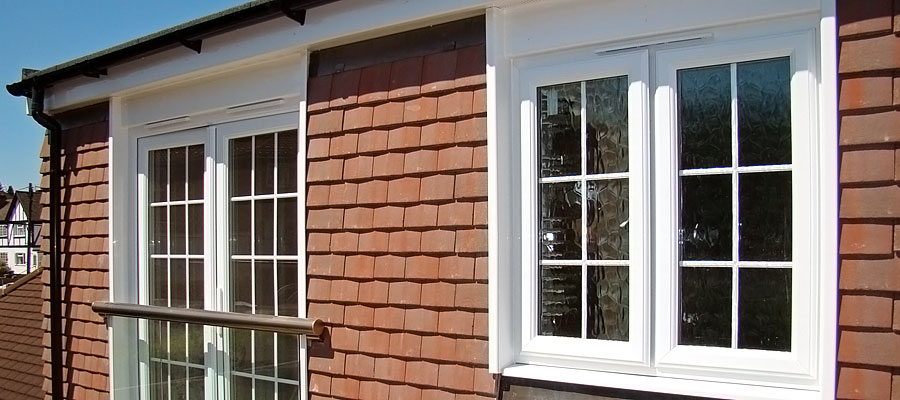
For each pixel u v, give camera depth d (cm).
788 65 262
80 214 513
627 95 290
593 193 297
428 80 335
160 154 480
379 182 348
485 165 312
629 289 285
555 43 304
